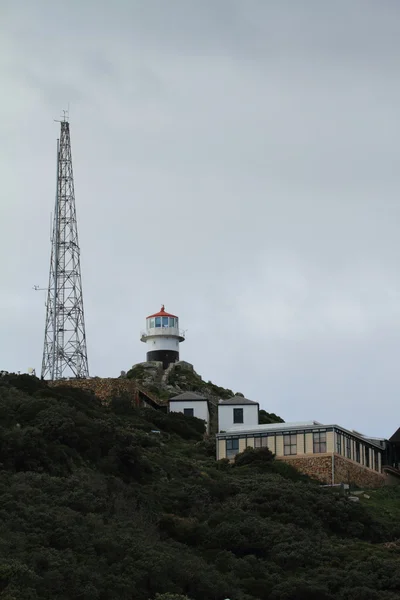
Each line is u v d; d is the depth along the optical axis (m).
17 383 136.62
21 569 81.69
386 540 109.88
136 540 94.75
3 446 106.50
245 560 97.88
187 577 90.38
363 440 132.12
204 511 108.94
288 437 128.38
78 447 114.75
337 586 94.88
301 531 105.31
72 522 94.50
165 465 121.50
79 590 83.50
